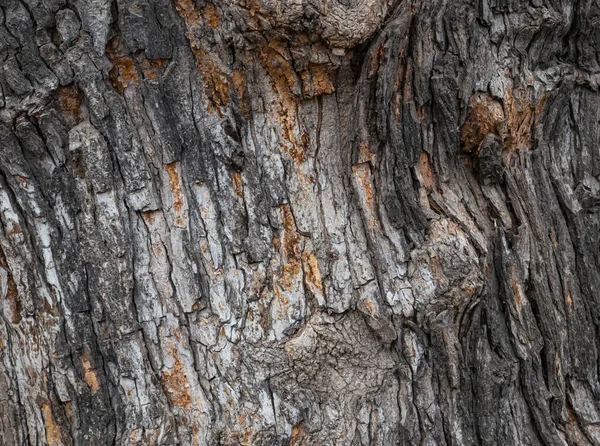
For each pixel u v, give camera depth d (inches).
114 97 26.6
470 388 29.4
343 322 28.0
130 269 27.2
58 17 25.9
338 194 28.2
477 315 28.9
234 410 27.3
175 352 27.6
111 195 27.0
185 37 26.6
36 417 27.9
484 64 29.1
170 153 27.1
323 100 27.6
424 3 27.5
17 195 26.9
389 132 28.1
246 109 27.4
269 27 25.3
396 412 28.5
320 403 27.7
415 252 28.3
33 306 27.4
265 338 27.5
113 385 27.6
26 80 26.1
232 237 27.5
